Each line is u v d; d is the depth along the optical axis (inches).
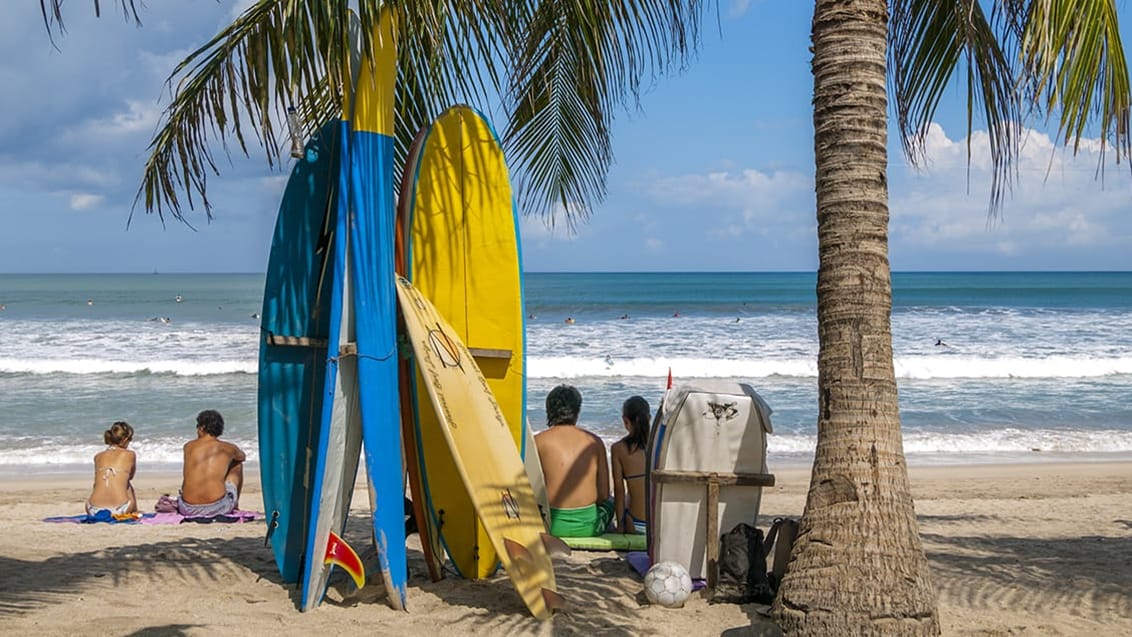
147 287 4365.2
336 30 174.4
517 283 229.3
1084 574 235.1
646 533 232.8
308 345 210.4
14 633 171.6
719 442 204.4
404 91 221.5
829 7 168.6
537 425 663.8
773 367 991.6
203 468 338.0
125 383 882.8
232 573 225.3
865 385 165.2
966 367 987.3
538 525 203.2
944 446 625.3
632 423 260.8
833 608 159.8
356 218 192.2
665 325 1647.4
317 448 207.0
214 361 1039.0
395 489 195.9
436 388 190.9
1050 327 1577.3
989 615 195.9
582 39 237.0
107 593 205.3
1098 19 179.8
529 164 283.6
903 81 233.6
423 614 189.2
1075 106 183.2
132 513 341.7
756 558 199.0
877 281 166.6
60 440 611.2
